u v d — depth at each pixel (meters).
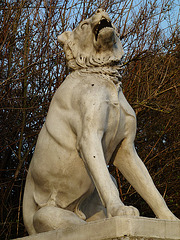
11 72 6.03
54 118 3.11
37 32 6.62
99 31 3.07
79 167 3.01
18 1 6.57
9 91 6.22
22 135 5.96
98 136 2.84
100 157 2.75
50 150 3.07
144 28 7.53
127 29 7.45
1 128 6.34
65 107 3.07
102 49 3.15
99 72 3.13
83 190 3.07
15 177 5.80
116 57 3.19
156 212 2.96
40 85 6.55
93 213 3.23
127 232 2.27
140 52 7.10
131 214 2.42
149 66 7.86
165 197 7.36
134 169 3.09
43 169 3.10
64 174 3.03
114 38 3.14
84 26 3.25
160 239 2.40
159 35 7.82
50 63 6.66
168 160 7.56
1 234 5.81
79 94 3.00
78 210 3.15
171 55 7.89
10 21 6.39
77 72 3.19
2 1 6.59
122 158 3.15
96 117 2.86
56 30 6.85
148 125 7.62
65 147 3.02
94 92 2.96
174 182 7.41
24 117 6.07
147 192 3.02
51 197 3.09
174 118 7.81
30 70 6.39
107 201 2.58
